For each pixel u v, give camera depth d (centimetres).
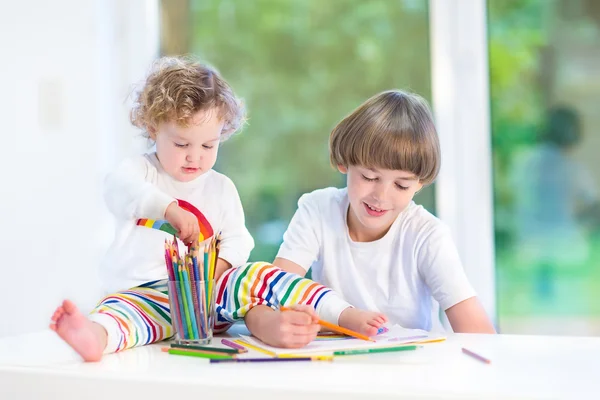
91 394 91
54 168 234
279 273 127
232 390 85
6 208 230
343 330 111
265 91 237
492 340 115
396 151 135
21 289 231
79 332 99
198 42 243
